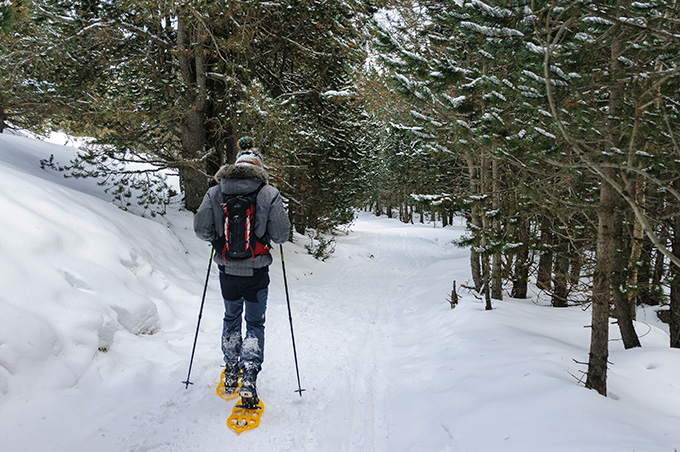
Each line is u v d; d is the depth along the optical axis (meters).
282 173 10.21
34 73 8.16
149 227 7.14
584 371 3.52
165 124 8.23
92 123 8.05
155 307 4.45
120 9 7.82
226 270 3.00
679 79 3.14
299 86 11.41
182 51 7.95
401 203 41.31
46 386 2.73
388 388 3.82
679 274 5.25
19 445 2.28
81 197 6.00
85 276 3.89
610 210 3.08
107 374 3.22
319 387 3.63
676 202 5.07
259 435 2.76
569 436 2.45
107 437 2.52
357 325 6.11
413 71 4.21
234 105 8.56
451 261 13.95
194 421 2.83
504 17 2.66
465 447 2.56
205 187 10.24
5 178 4.48
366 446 2.82
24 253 3.48
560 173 3.72
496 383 3.33
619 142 3.06
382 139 33.22
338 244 19.31
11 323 2.79
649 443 2.33
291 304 6.95
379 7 7.75
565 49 3.13
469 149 4.45
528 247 5.83
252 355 2.96
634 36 2.91
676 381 3.56
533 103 3.21
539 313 6.12
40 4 7.29
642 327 6.18
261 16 8.91
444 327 5.58
